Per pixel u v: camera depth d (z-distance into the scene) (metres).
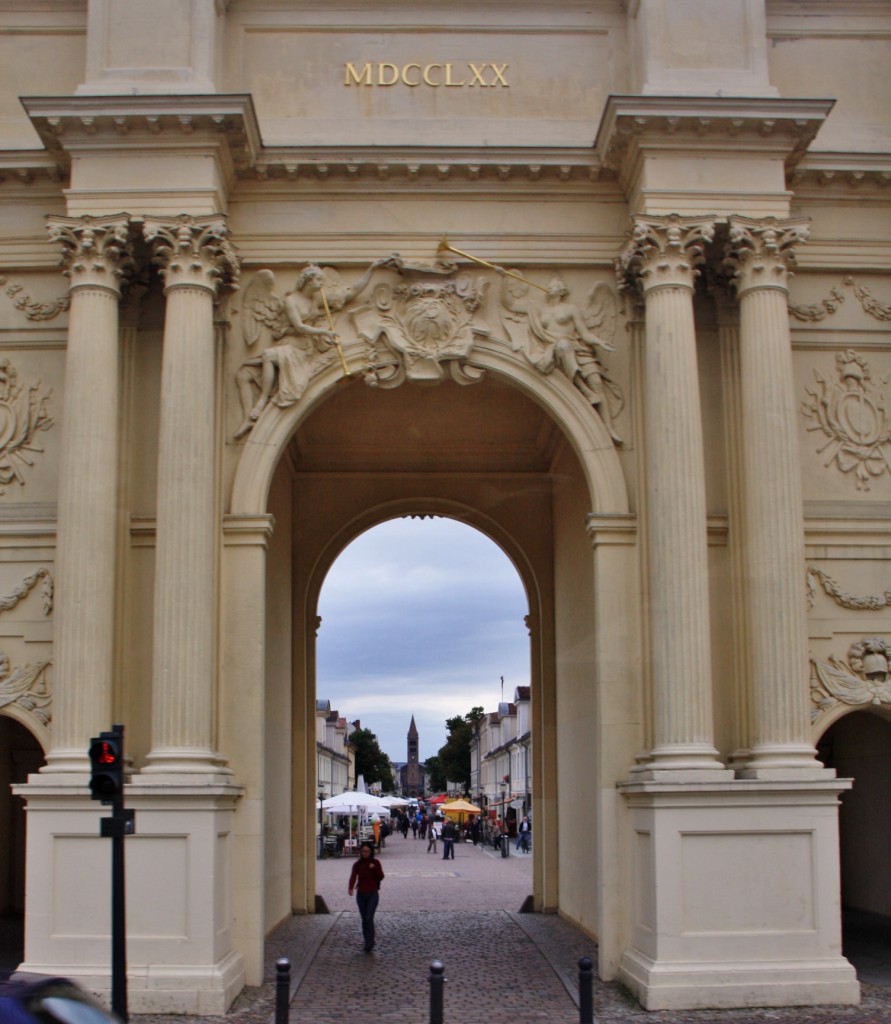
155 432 22.62
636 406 22.81
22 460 22.78
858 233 23.72
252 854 21.16
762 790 19.81
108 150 21.88
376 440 31.64
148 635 21.84
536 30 24.27
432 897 35.34
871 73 24.66
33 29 24.17
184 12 22.52
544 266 23.27
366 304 23.16
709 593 22.28
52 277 23.33
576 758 27.75
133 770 21.33
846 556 22.81
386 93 24.00
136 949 19.17
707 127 21.97
